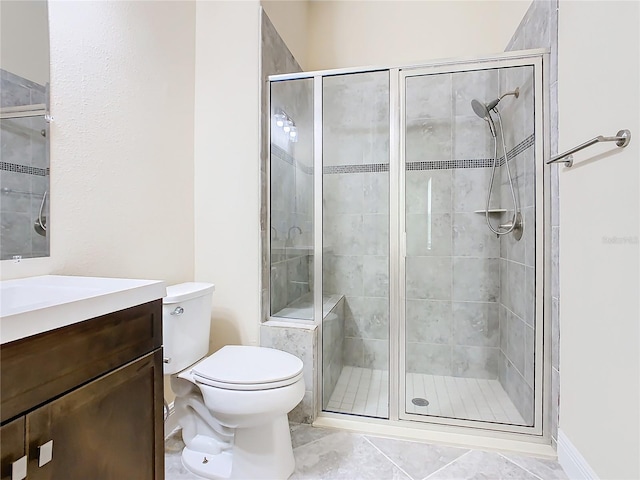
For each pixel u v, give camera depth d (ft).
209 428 5.08
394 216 6.64
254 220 6.38
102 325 2.54
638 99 3.34
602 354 3.98
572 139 4.66
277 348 6.25
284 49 7.50
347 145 7.59
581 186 4.44
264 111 6.48
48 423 2.13
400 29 9.05
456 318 7.82
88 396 2.41
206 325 5.50
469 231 7.68
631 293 3.46
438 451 5.26
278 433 4.64
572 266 4.69
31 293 3.12
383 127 7.33
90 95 4.34
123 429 2.74
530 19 6.29
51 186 3.85
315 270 6.91
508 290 7.11
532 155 5.82
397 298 6.56
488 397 6.93
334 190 7.61
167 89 5.80
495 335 7.66
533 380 5.71
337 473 4.75
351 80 6.82
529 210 5.98
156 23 5.53
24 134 3.57
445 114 7.39
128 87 4.95
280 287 6.97
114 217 4.71
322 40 9.42
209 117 6.53
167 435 5.62
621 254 3.62
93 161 4.38
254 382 4.23
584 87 4.35
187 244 6.35
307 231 7.00
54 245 3.89
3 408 1.88
